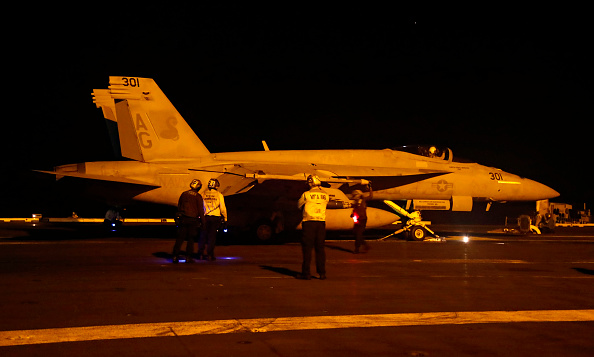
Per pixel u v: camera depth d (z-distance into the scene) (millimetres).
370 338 6387
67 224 28062
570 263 13648
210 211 13172
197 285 9688
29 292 8922
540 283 10422
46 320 7074
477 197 22375
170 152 19922
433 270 12016
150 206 20469
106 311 7602
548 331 6801
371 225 19672
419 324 7078
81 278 10336
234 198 19266
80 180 18328
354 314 7609
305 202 10484
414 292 9297
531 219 26344
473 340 6359
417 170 21609
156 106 19891
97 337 6293
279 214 19375
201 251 13633
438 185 21734
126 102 19781
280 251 15891
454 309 8000
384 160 21688
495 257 14742
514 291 9523
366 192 21016
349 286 9805
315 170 19812
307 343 6152
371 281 10398
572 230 28281
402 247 17406
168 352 5762
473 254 15430
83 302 8172
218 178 19266
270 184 19016
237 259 13688
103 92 23703
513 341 6336
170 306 7961
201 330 6648
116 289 9227
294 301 8422
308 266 10477
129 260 13094
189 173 19422
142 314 7453
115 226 23891
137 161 19672
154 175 19266
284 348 5957
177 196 19422
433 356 5738
